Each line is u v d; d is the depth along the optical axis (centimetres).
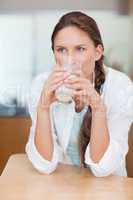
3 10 310
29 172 114
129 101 118
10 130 245
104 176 110
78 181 106
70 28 103
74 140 121
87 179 108
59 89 104
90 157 109
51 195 95
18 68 314
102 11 305
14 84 309
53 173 113
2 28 311
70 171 116
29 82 310
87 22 105
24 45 314
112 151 107
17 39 313
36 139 114
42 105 111
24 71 313
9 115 253
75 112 118
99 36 110
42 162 112
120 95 118
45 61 314
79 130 119
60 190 99
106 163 107
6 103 277
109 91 120
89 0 306
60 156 125
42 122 112
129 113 117
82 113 117
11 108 267
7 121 245
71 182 105
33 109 129
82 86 103
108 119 116
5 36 312
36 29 312
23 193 96
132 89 121
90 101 105
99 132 106
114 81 121
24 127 244
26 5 310
